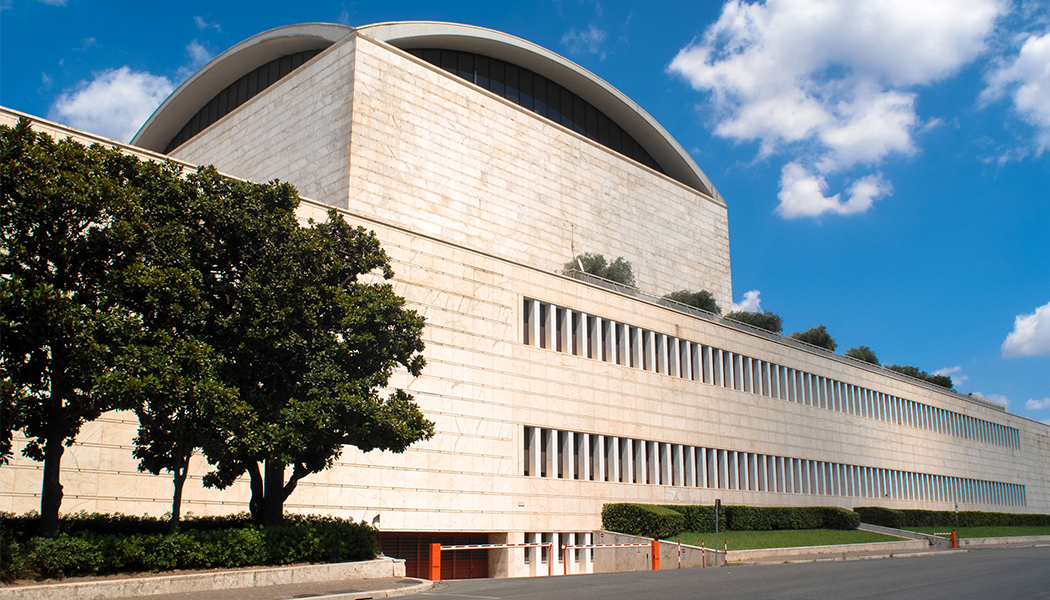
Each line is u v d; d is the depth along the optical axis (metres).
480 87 46.09
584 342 40.81
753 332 52.62
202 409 18.22
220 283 20.52
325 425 20.42
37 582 16.50
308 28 44.22
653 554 32.22
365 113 40.03
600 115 56.88
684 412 45.75
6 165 16.83
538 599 16.64
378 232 32.75
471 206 44.03
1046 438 91.81
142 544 18.28
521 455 36.53
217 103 51.91
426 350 33.53
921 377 82.88
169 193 20.05
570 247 49.31
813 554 39.12
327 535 21.69
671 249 57.00
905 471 65.75
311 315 20.75
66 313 16.72
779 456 52.47
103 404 17.66
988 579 21.80
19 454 23.38
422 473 32.50
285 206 21.97
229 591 18.06
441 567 33.59
